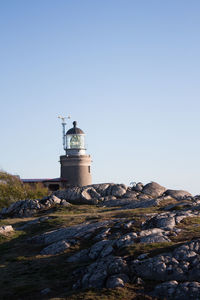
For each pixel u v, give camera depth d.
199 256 21.00
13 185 68.00
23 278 24.09
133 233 27.09
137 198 56.78
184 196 54.25
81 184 81.50
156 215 33.16
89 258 26.06
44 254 29.17
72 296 19.56
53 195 57.34
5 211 55.09
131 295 19.00
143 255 22.38
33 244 33.06
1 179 68.88
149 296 18.77
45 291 21.25
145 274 20.70
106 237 29.48
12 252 31.47
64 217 41.97
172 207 41.09
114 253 24.78
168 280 20.00
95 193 59.72
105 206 54.66
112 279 20.61
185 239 24.91
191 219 30.78
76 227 33.88
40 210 53.94
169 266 20.69
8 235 37.41
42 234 34.41
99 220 36.56
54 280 23.03
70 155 81.75
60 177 84.38
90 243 29.42
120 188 60.34
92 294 19.48
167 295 18.64
